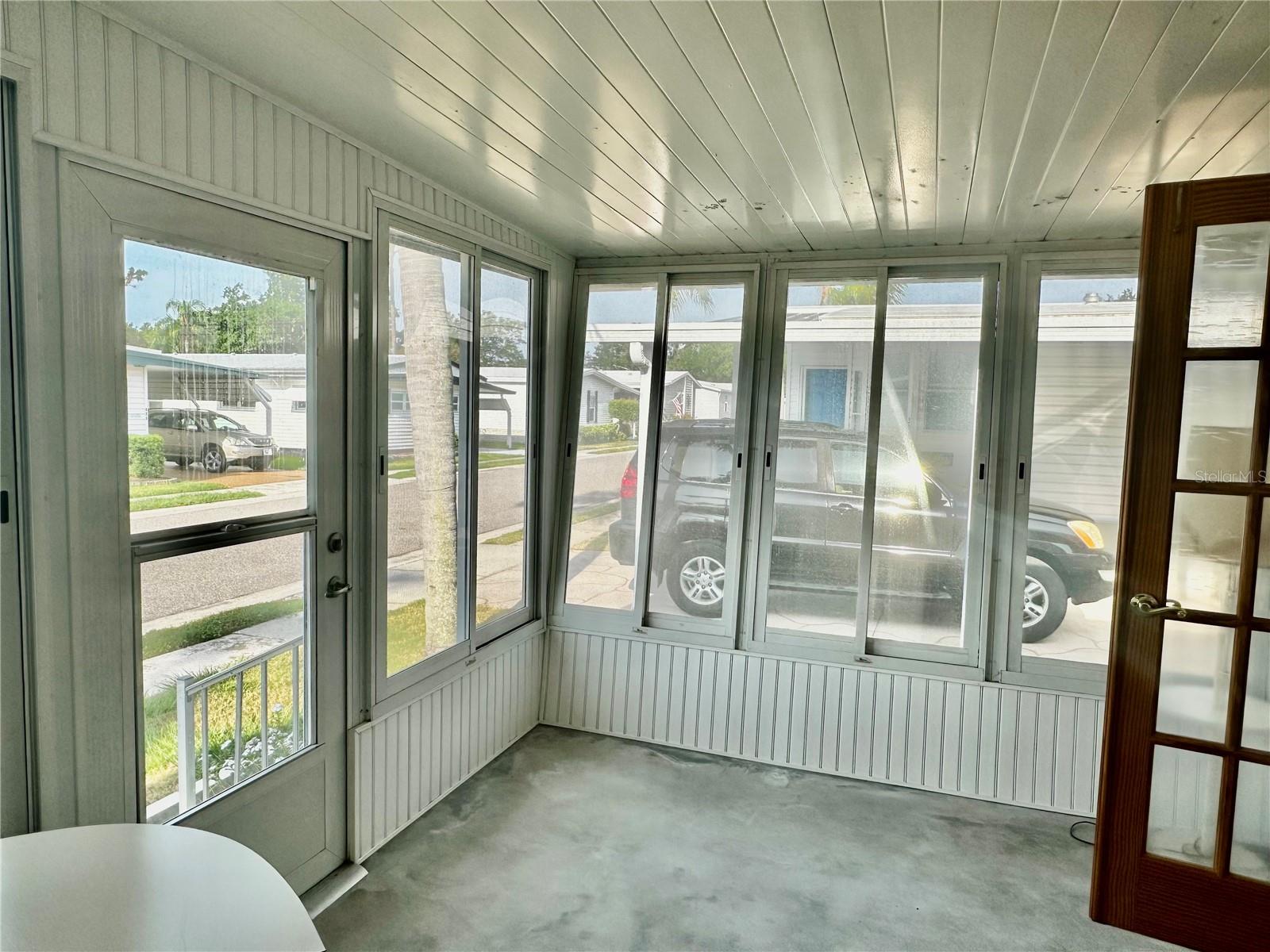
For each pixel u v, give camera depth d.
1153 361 2.07
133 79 1.59
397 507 2.56
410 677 2.67
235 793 1.98
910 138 2.02
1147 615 2.10
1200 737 2.11
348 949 2.08
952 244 3.17
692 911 2.30
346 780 2.41
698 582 3.55
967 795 3.08
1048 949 2.17
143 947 1.08
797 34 1.49
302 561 2.20
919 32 1.46
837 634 3.35
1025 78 1.65
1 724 1.45
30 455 1.46
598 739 3.54
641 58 1.62
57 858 1.27
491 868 2.48
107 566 1.63
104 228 1.57
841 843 2.71
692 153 2.20
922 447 3.24
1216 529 2.07
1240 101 1.75
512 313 3.27
